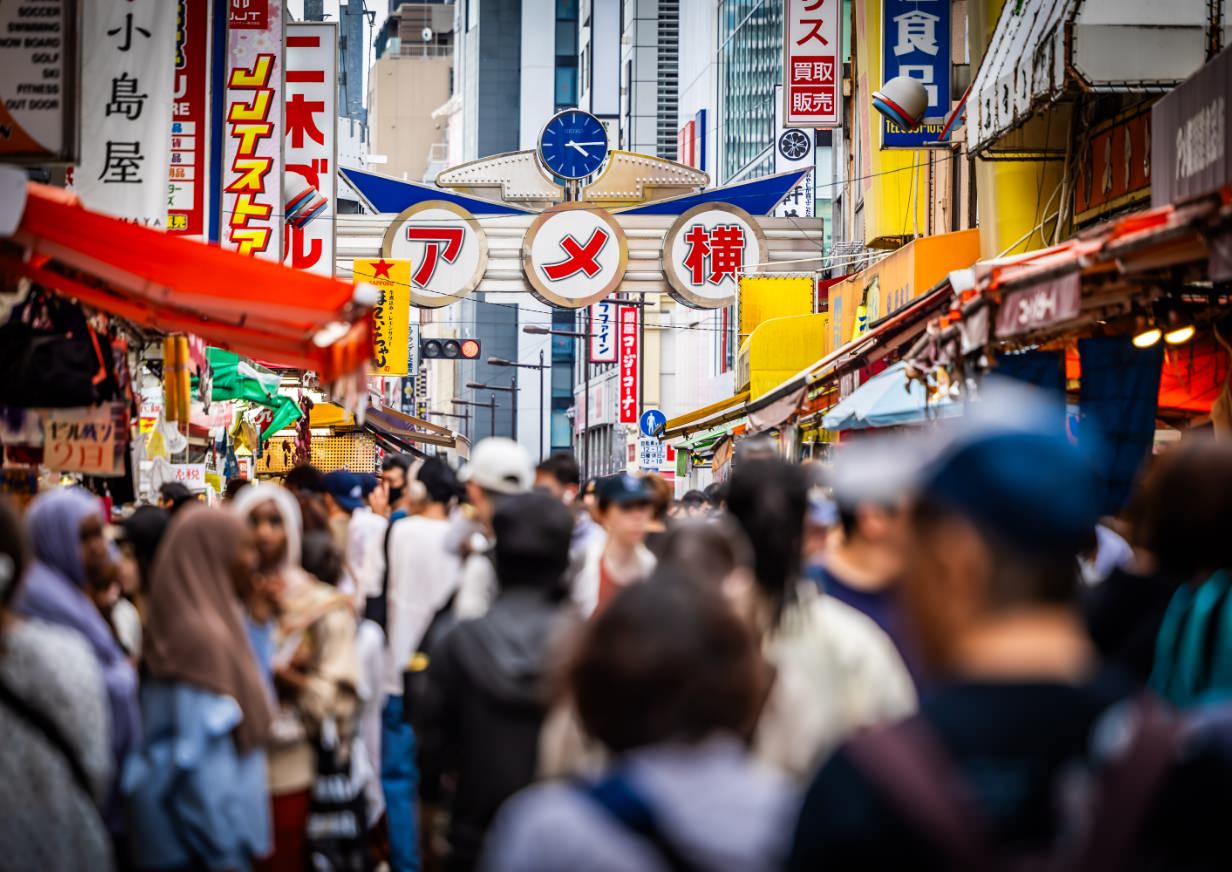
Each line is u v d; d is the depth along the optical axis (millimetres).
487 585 9789
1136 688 3289
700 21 124875
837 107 41312
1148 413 14547
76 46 13180
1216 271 9938
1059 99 20641
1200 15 19125
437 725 7285
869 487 3465
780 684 5680
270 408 29656
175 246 11594
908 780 2953
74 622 7535
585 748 5133
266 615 8906
